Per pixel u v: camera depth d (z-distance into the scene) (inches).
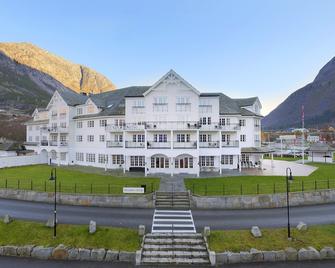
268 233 906.7
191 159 1914.4
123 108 2170.3
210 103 2030.0
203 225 986.7
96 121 2237.9
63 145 2394.2
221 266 787.4
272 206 1228.5
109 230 926.4
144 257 818.2
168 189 1368.1
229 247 841.5
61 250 841.5
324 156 2559.1
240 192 1298.0
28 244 879.1
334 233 917.2
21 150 3011.8
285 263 800.3
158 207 1216.2
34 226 962.7
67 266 788.0
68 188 1391.5
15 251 858.1
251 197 1226.0
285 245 855.1
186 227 968.9
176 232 920.9
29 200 1331.2
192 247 850.1
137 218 1064.2
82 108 2396.7
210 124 2006.6
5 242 895.1
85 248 851.4
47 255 840.3
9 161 2224.4
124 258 821.9
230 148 1877.5
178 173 1867.6
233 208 1208.8
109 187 1358.3
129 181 1565.0
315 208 1205.1
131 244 864.9
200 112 2027.6
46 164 2433.6
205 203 1214.3
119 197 1239.5
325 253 829.2
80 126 2381.9
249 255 812.6
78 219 1045.2
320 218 1059.3
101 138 2202.3
